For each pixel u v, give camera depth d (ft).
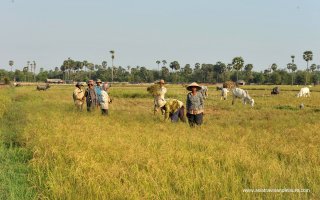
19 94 145.07
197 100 54.65
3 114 69.56
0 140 42.70
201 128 49.16
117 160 29.76
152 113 72.95
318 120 60.44
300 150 33.45
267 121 59.31
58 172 26.99
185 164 28.99
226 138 41.37
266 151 34.35
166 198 22.45
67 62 614.34
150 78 575.79
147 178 24.82
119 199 22.34
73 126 44.80
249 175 26.25
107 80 587.68
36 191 25.13
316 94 170.50
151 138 38.58
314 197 22.77
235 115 74.23
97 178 24.62
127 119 57.26
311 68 647.15
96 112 64.75
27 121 54.95
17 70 577.84
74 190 23.76
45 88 216.95
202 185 24.18
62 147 33.45
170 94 142.20
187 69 594.24
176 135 41.39
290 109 90.22
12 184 26.14
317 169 27.50
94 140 35.76
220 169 27.71
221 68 563.48
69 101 112.47
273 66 601.62
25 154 36.11
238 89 105.19
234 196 22.38
